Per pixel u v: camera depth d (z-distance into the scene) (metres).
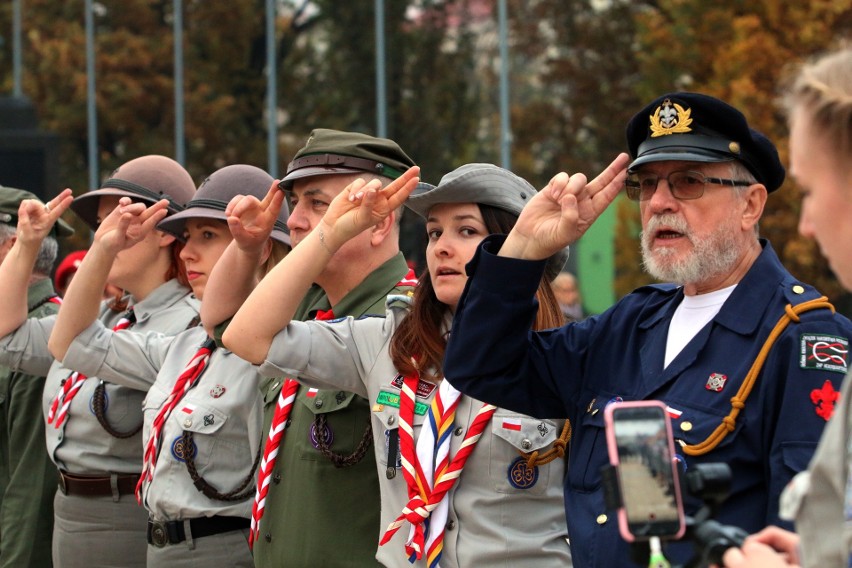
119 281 8.32
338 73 47.12
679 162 4.77
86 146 47.81
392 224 6.79
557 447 5.68
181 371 7.55
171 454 7.19
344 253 6.67
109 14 48.28
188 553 7.17
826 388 4.33
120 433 7.96
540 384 5.21
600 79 41.00
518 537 5.64
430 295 6.03
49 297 9.47
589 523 4.75
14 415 9.01
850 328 4.52
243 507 7.16
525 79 45.16
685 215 4.75
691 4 31.98
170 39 47.69
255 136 48.00
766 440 4.43
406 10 46.12
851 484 3.24
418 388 5.96
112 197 8.54
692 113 4.77
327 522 6.25
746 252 4.81
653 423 3.57
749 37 31.22
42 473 8.86
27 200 8.34
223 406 7.17
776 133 30.23
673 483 3.54
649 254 4.86
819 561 3.29
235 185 7.63
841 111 3.25
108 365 7.73
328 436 6.29
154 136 47.41
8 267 8.35
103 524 8.04
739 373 4.54
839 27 30.98
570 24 41.41
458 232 5.93
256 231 6.38
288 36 48.09
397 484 5.90
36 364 8.47
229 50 47.62
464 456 5.68
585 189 4.93
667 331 4.88
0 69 50.12
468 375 5.10
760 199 4.83
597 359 5.07
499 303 4.96
